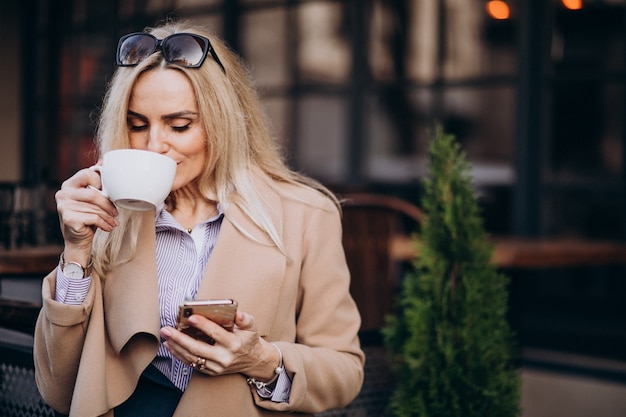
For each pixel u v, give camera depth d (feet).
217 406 6.17
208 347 5.80
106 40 28.73
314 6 25.44
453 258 8.71
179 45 6.36
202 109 6.43
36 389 8.07
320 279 6.74
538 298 21.99
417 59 24.02
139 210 6.06
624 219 21.01
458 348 8.63
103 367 6.20
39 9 30.32
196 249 6.61
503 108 22.68
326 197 7.04
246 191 6.57
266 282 6.41
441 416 8.54
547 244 16.01
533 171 22.15
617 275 20.97
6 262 9.84
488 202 22.85
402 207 14.32
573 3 21.71
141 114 6.37
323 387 6.53
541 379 19.52
